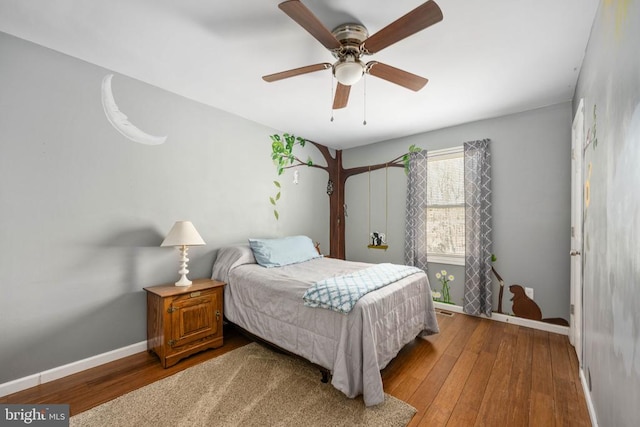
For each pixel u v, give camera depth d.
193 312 2.46
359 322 1.84
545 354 2.46
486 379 2.09
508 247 3.24
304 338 2.11
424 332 2.77
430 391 1.95
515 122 3.22
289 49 2.07
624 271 1.11
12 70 1.93
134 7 1.65
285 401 1.83
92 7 1.65
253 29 1.85
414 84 2.04
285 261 3.14
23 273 1.97
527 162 3.14
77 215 2.20
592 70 1.78
